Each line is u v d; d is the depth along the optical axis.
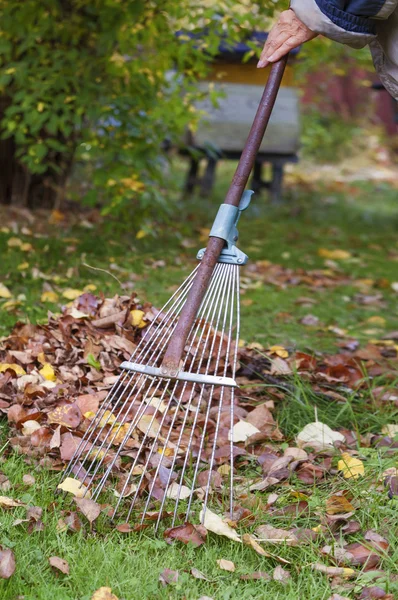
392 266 7.20
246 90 8.83
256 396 3.86
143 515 2.77
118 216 6.78
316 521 2.88
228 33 5.96
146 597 2.39
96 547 2.61
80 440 3.19
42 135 7.04
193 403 3.62
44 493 2.91
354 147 16.41
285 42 3.07
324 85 15.45
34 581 2.42
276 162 9.60
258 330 4.94
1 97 7.00
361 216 9.70
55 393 3.50
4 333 4.23
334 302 5.89
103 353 3.77
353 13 2.96
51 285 5.33
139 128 6.36
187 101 6.47
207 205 8.94
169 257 6.38
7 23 6.17
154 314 3.96
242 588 2.49
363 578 2.52
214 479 3.06
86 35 6.62
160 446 3.29
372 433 3.62
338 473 3.21
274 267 6.62
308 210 9.73
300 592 2.48
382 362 4.48
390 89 3.33
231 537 2.66
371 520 2.87
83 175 8.40
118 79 6.44
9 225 6.59
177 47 6.12
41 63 6.52
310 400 3.85
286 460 3.20
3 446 3.21
